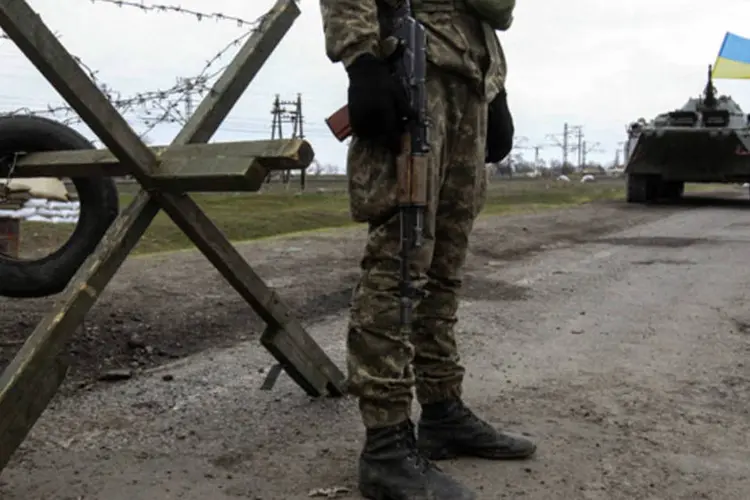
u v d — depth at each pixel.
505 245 10.87
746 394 4.44
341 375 4.21
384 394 2.91
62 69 2.86
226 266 3.53
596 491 3.13
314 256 8.94
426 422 3.38
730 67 19.80
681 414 4.08
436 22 2.95
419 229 2.79
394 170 2.84
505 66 3.26
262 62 3.59
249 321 5.92
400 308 2.84
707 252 10.72
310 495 3.05
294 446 3.55
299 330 3.96
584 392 4.43
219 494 3.07
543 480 3.21
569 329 6.02
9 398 2.72
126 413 3.98
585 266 9.30
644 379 4.70
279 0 3.62
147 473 3.26
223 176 2.90
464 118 3.06
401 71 2.76
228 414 3.97
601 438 3.71
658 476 3.29
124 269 7.34
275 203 22.53
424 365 3.31
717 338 5.75
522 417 3.98
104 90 3.15
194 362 4.92
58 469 3.28
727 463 3.46
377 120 2.65
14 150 3.85
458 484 2.92
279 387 4.41
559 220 14.86
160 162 3.12
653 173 19.86
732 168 18.89
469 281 7.91
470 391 4.42
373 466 2.95
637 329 6.03
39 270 4.32
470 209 3.18
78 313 2.89
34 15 2.78
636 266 9.34
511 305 6.89
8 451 2.74
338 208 20.81
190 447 3.54
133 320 5.64
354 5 2.69
